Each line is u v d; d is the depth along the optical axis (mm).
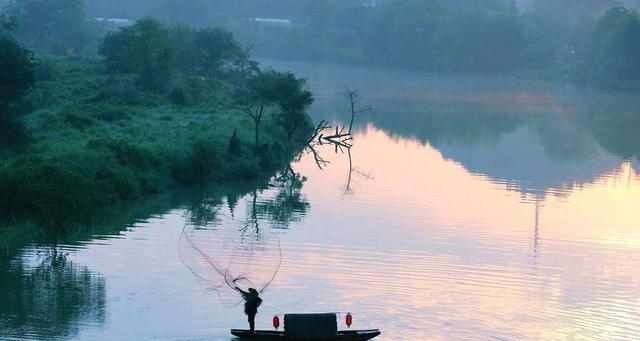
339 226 86312
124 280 62938
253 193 106812
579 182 127250
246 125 145750
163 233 79750
